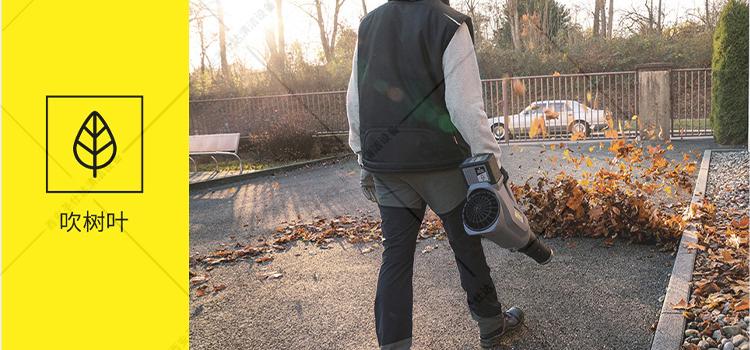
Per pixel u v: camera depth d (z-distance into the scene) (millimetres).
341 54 27250
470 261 2566
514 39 26641
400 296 2400
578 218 4699
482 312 2715
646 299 3396
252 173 11242
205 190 10117
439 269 4270
